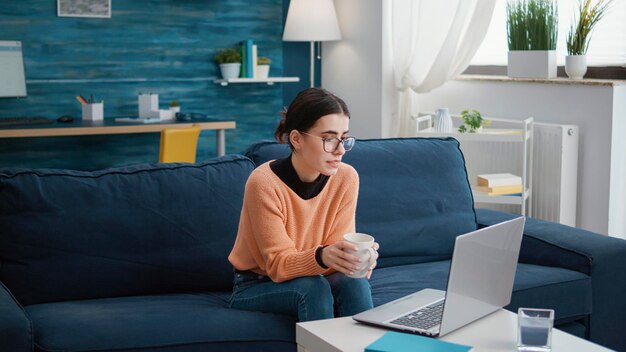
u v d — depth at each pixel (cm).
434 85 482
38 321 220
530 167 428
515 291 259
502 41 493
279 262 221
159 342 212
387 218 295
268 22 591
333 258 203
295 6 555
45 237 246
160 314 226
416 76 496
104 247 252
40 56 528
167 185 265
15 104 524
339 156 224
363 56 550
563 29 452
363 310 224
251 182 230
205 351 216
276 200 228
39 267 245
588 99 412
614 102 399
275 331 224
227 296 260
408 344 170
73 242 249
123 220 255
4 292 225
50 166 538
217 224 265
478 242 188
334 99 223
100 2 538
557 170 417
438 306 202
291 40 558
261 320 226
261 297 228
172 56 564
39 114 532
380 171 301
